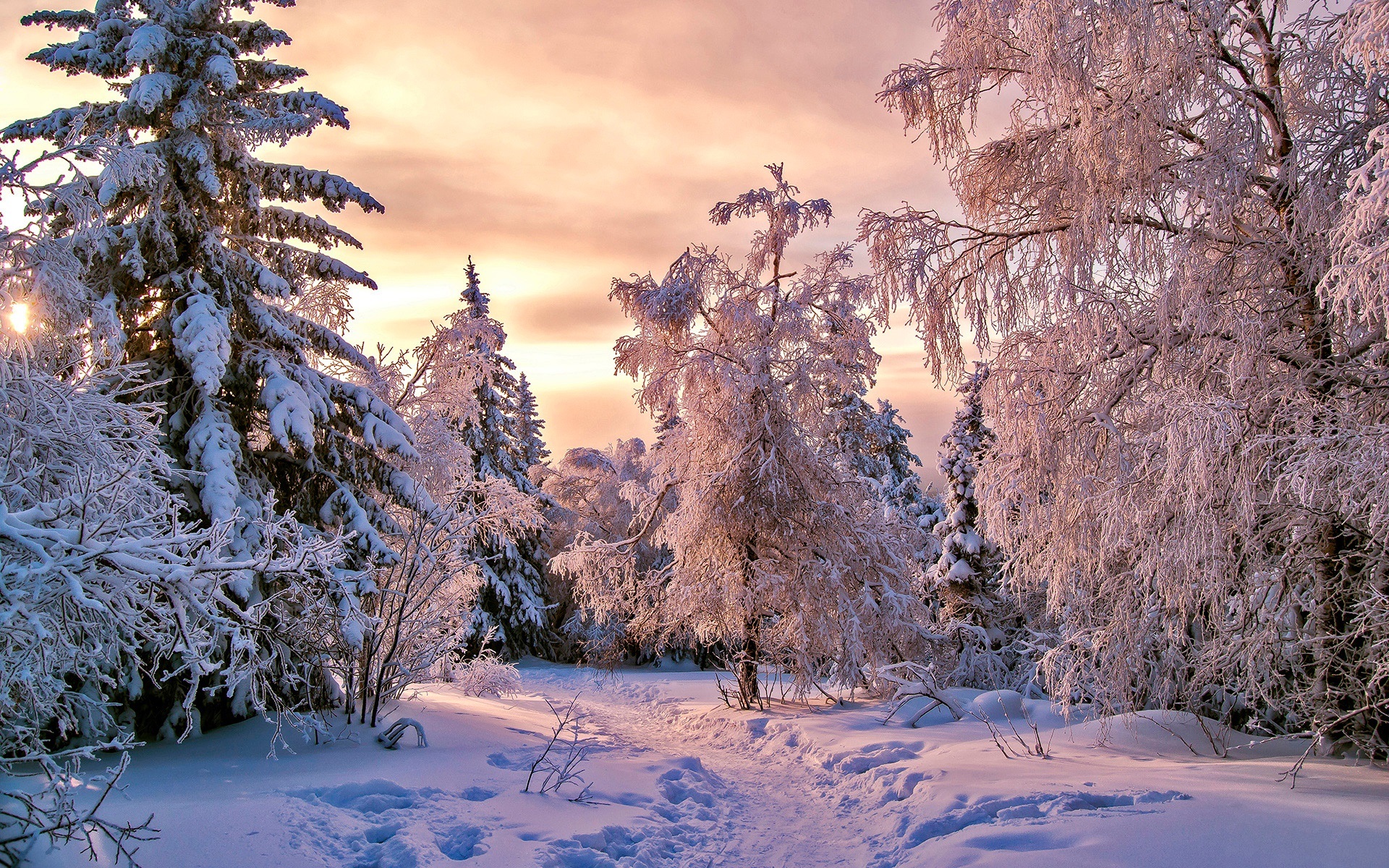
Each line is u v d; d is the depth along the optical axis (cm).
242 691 977
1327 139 814
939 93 1064
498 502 1358
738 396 1562
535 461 4656
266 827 544
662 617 1739
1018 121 1032
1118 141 878
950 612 2095
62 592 458
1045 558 1020
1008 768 808
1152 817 581
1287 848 496
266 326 1112
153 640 550
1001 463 1040
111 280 1035
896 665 1516
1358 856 473
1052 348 987
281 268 1237
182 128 1073
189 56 1096
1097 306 925
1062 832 570
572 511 3781
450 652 1278
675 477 1742
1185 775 724
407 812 630
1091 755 880
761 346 1573
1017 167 1038
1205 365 886
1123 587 959
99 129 1052
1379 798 605
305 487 1156
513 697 1736
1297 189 852
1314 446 734
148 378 1026
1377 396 787
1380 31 640
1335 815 549
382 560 1073
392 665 1073
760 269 1634
